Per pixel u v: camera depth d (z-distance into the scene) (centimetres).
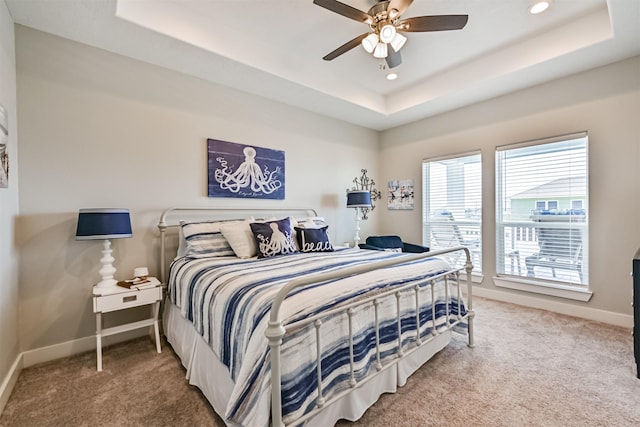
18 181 203
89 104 232
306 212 379
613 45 236
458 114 376
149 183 260
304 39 267
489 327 262
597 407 155
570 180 291
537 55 264
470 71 309
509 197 335
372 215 463
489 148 348
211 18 239
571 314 291
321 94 328
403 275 182
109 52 241
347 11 190
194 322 185
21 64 205
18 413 156
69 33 216
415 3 218
